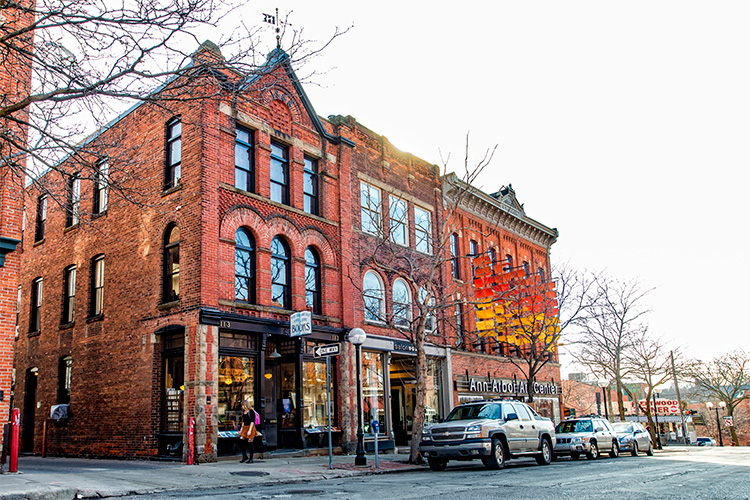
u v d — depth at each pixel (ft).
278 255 67.36
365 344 73.87
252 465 52.31
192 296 57.62
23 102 32.91
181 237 60.13
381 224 77.05
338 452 67.72
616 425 87.15
